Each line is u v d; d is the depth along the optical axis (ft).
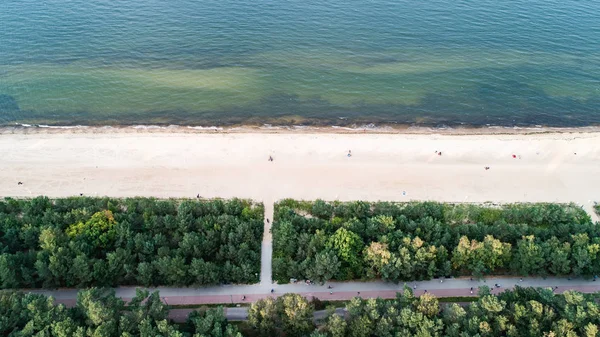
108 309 353.72
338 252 434.30
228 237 447.83
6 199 496.23
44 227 435.94
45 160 563.89
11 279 395.14
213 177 548.72
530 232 467.52
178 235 449.06
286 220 470.39
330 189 538.88
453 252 439.22
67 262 406.82
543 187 551.59
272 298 398.21
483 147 610.65
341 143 608.19
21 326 352.69
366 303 385.91
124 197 516.32
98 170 552.00
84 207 467.93
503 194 540.11
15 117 637.71
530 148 611.47
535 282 442.91
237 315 404.98
